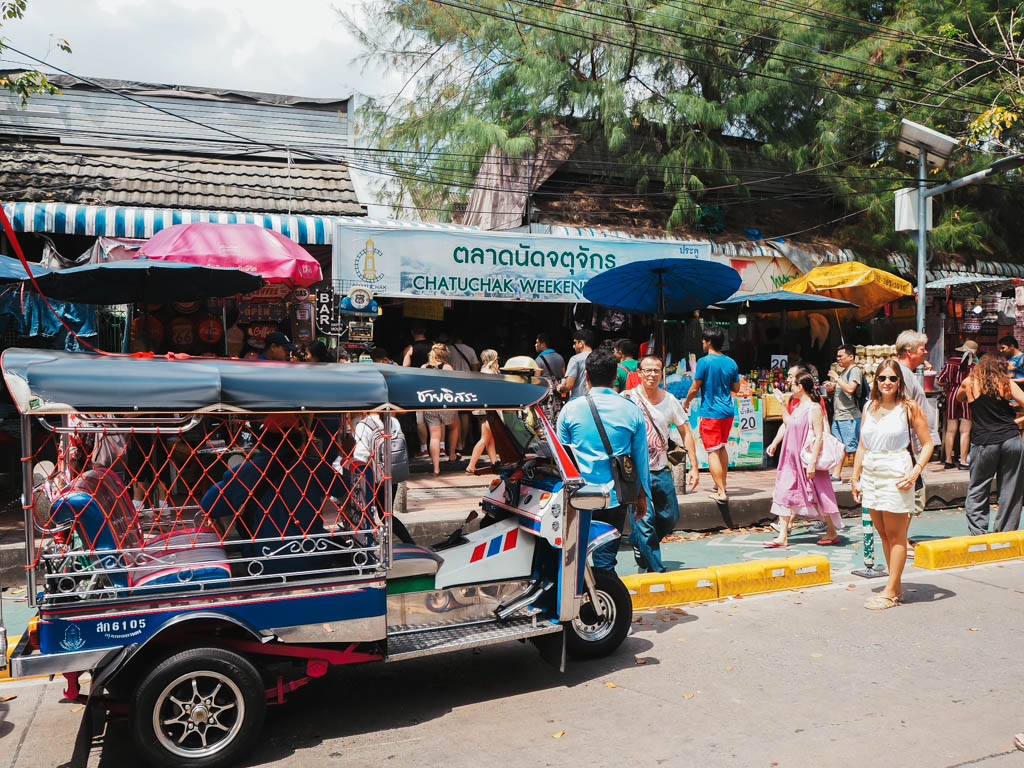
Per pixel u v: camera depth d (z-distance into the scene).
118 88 14.04
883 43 16.53
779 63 15.54
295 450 4.22
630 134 16.25
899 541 6.15
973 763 3.71
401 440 6.92
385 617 4.23
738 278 9.88
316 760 3.89
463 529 5.53
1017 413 8.59
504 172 15.85
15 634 5.69
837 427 11.27
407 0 16.42
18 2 9.41
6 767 3.87
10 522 7.89
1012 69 17.00
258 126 14.89
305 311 10.98
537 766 3.79
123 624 3.73
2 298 8.53
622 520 5.51
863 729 4.09
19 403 3.55
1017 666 4.93
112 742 4.18
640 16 15.30
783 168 17.11
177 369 3.86
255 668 3.90
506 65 16.53
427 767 3.80
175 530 4.55
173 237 8.45
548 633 4.67
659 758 3.83
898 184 16.81
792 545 8.44
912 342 7.71
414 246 11.05
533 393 4.61
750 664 5.04
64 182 12.32
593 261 12.01
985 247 18.73
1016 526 8.06
